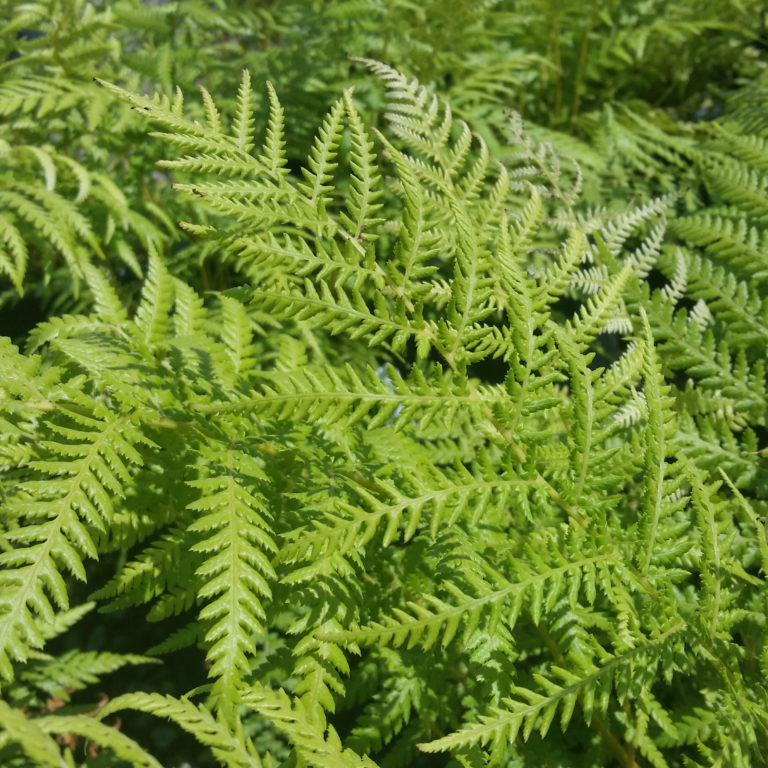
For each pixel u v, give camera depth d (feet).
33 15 2.70
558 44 3.29
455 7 2.75
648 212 1.99
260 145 2.72
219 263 2.77
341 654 1.43
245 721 1.88
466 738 1.31
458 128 2.79
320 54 3.04
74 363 1.70
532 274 1.95
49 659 1.91
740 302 1.86
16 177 2.59
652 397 1.41
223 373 1.65
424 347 1.40
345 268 1.42
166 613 1.65
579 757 1.67
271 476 1.61
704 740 1.56
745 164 2.17
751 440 1.75
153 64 2.96
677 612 1.48
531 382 1.41
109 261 2.81
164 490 1.66
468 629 1.34
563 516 1.75
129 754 1.19
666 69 3.49
